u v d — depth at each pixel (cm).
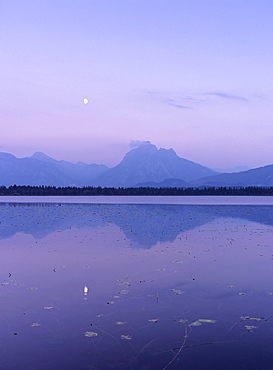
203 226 2919
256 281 1207
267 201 9356
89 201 9412
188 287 1140
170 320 866
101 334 788
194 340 756
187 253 1709
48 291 1101
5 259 1582
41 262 1520
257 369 636
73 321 862
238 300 1010
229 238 2202
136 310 934
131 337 773
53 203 7969
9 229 2708
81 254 1691
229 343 741
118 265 1456
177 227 2834
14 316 894
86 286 1155
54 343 746
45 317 887
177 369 635
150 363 662
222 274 1299
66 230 2639
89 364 659
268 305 966
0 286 1157
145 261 1530
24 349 719
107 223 3170
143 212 4744
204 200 10369
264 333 785
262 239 2159
